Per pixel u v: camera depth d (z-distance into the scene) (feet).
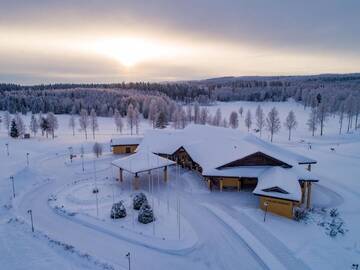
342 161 178.29
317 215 104.94
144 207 98.22
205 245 84.64
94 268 72.08
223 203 114.52
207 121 365.40
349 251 81.30
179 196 122.42
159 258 78.28
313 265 74.54
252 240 86.02
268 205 105.29
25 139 275.18
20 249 80.07
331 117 400.88
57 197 122.72
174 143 175.01
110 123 416.67
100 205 112.88
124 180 143.23
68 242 86.22
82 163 177.58
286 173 119.34
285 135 297.94
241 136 170.71
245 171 127.54
